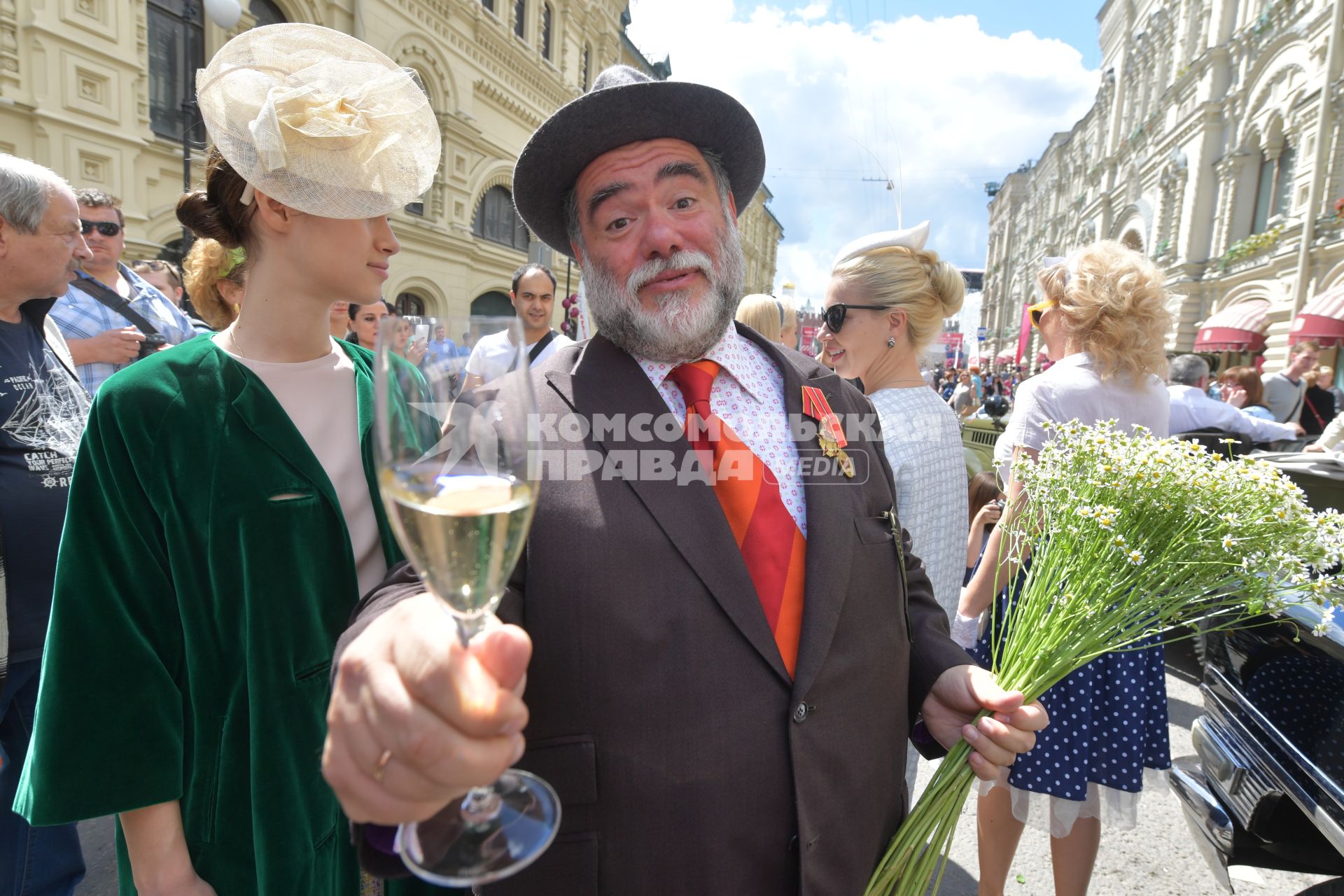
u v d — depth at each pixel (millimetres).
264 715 1058
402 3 11828
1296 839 1641
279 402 1138
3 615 1701
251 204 1121
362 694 563
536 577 938
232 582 1054
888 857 1073
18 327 1896
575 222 1254
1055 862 1859
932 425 1735
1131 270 1799
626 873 902
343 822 1161
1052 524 1169
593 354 1142
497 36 14281
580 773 897
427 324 676
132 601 1026
